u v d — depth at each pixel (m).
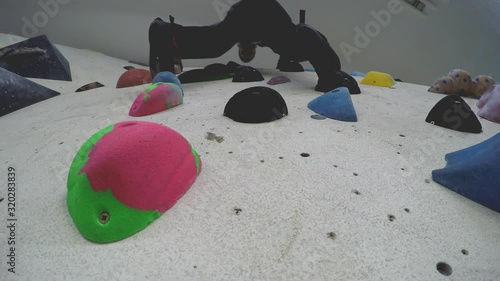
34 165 1.09
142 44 4.47
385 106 1.80
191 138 1.24
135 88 2.46
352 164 1.02
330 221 0.74
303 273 0.60
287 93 2.09
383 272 0.61
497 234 0.73
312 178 0.93
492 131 1.41
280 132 1.29
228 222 0.73
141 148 0.75
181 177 0.83
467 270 0.62
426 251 0.67
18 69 2.80
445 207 0.81
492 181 0.82
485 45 4.25
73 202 0.74
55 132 1.44
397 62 4.48
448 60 4.38
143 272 0.60
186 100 1.91
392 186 0.90
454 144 1.23
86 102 2.09
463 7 3.92
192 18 4.34
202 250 0.65
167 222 0.73
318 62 2.15
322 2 4.16
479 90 2.27
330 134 1.27
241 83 2.47
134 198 0.71
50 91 2.39
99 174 0.70
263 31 2.42
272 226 0.72
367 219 0.75
